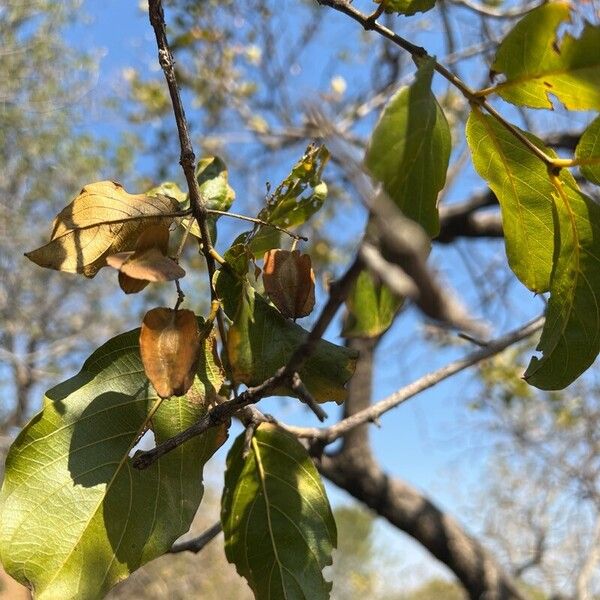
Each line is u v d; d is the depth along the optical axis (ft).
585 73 0.48
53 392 0.58
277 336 0.60
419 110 0.39
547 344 0.59
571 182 0.56
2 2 4.03
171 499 0.57
